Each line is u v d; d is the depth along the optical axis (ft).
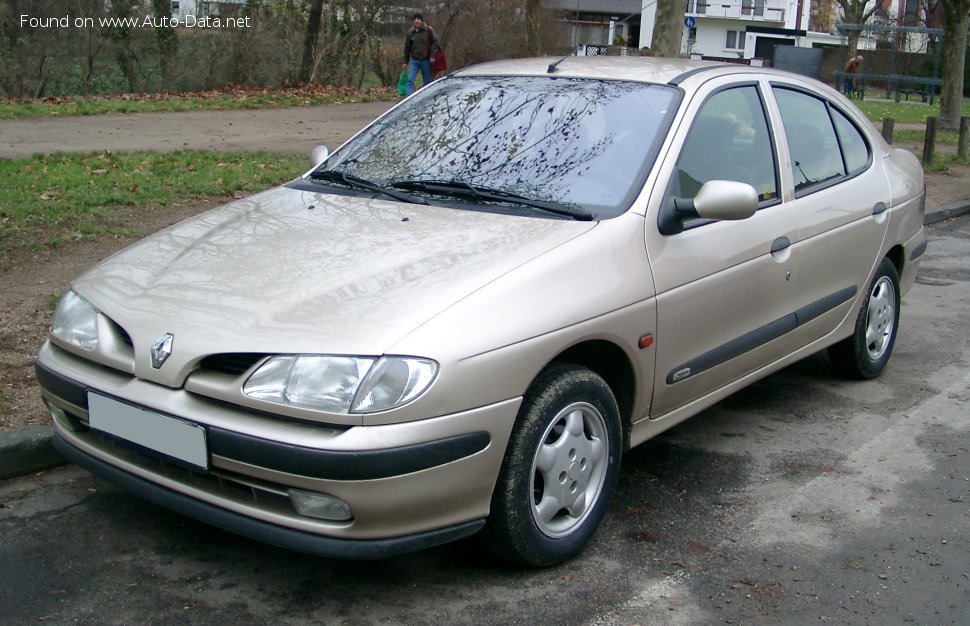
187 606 10.87
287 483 9.94
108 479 11.47
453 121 15.34
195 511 10.69
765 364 15.48
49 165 34.73
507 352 10.52
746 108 15.46
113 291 11.80
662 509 13.61
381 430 9.78
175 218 27.63
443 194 13.64
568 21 89.92
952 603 11.44
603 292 11.72
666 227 12.89
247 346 10.21
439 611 10.91
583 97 14.74
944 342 22.06
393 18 79.00
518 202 13.08
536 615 10.90
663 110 14.08
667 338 12.84
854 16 146.82
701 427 16.79
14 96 64.85
